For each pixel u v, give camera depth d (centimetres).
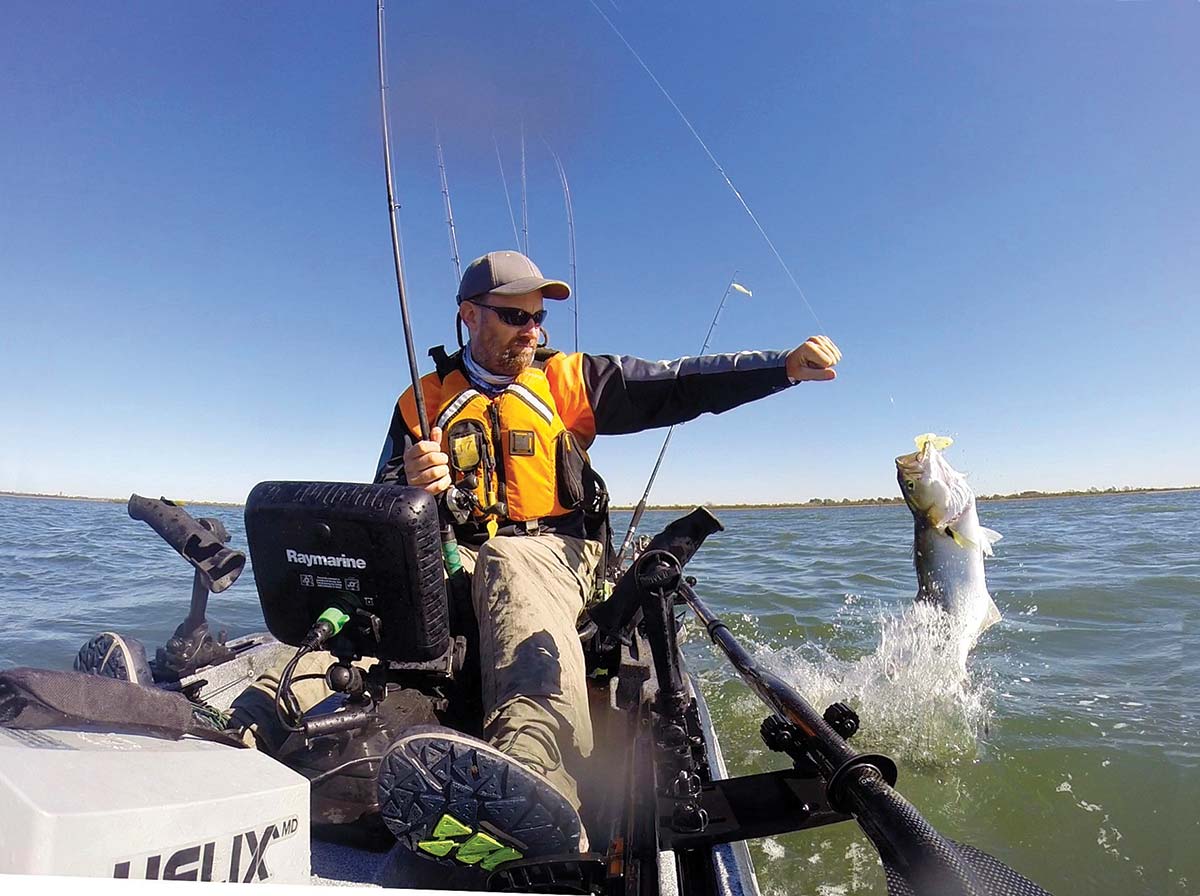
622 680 276
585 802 196
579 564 244
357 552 160
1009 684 497
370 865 176
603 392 277
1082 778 354
